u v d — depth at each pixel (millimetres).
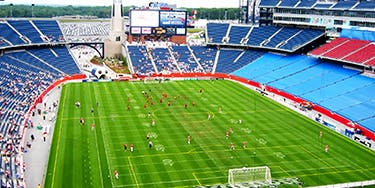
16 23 141125
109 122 83125
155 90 115125
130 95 107688
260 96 111000
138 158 64938
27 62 123312
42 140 72250
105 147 69188
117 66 148625
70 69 131500
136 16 157875
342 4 132250
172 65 142625
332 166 63812
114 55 165000
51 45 143875
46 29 147625
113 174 58938
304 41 137250
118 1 163125
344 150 71188
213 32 159750
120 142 71750
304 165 63875
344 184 56781
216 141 73500
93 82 125312
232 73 138000
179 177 58531
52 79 118375
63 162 62656
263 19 164750
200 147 70375
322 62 124062
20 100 91750
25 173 58406
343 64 117000
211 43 155625
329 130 82438
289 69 127000
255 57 145375
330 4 136375
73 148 68438
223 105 99625
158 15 159125
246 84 128125
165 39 162375
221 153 67938
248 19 190750
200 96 108750
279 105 101812
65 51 144125
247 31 158250
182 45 158125
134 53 147875
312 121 88562
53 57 135500
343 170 62406
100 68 132875
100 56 170625
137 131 77938
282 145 72500
